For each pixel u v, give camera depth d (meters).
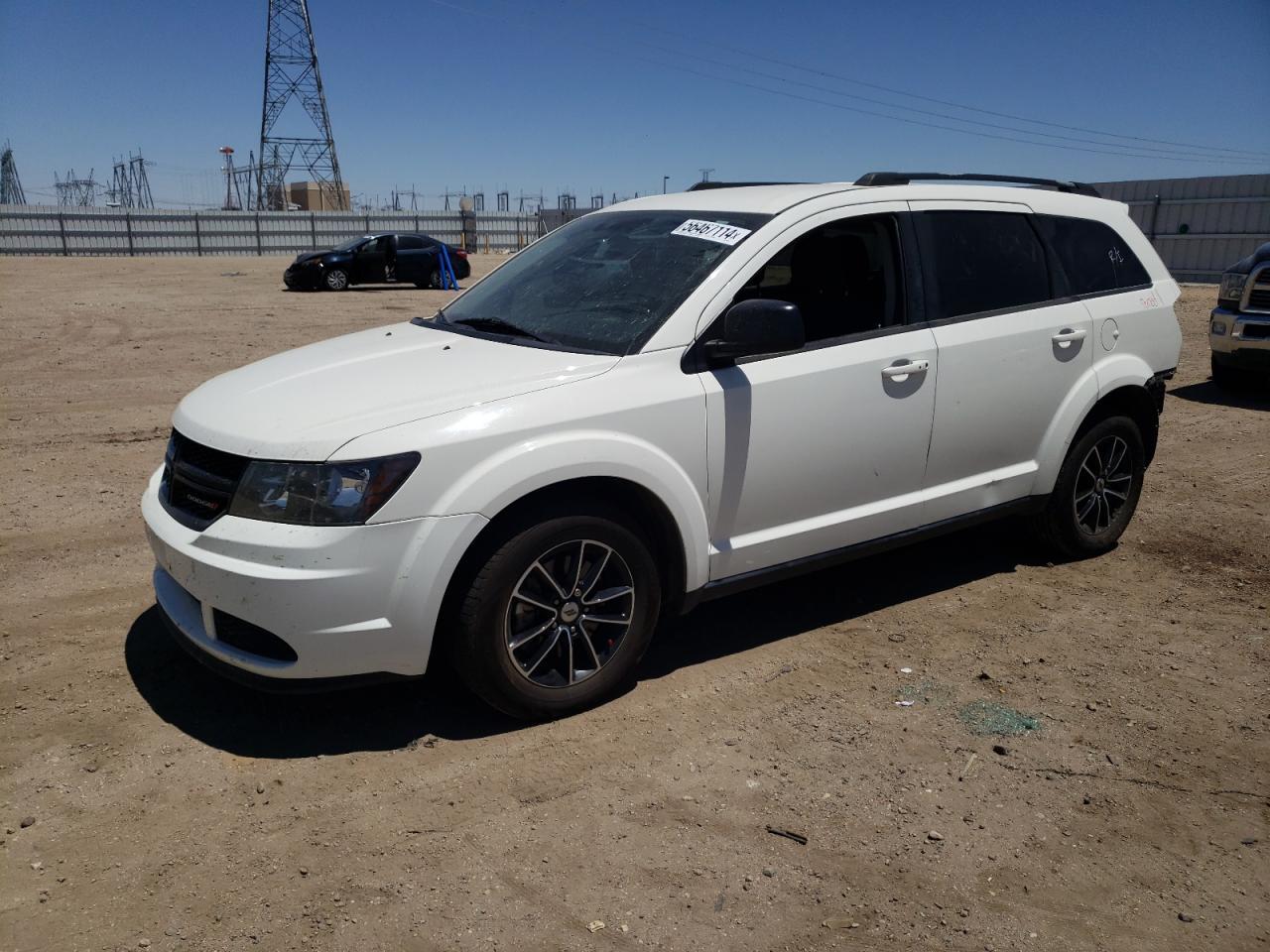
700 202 4.41
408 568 3.14
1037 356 4.66
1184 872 2.86
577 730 3.54
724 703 3.75
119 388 9.66
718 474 3.73
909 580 5.04
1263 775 3.34
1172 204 33.06
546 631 3.49
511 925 2.57
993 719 3.67
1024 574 5.12
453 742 3.44
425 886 2.71
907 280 4.30
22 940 2.48
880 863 2.86
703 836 2.96
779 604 4.72
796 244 4.04
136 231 45.88
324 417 3.27
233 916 2.58
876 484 4.23
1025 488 4.82
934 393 4.30
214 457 3.35
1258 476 7.03
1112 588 4.95
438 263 25.28
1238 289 9.64
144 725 3.50
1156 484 6.83
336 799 3.10
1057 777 3.31
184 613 3.50
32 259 38.09
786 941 2.54
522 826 2.98
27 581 4.77
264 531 3.12
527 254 4.77
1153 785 3.28
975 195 4.66
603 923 2.58
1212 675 4.04
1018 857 2.90
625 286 3.96
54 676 3.84
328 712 3.62
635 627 3.67
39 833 2.91
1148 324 5.18
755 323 3.52
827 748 3.46
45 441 7.47
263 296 21.53
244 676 3.28
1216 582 5.04
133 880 2.72
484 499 3.20
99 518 5.72
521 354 3.70
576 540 3.45
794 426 3.89
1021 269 4.73
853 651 4.23
